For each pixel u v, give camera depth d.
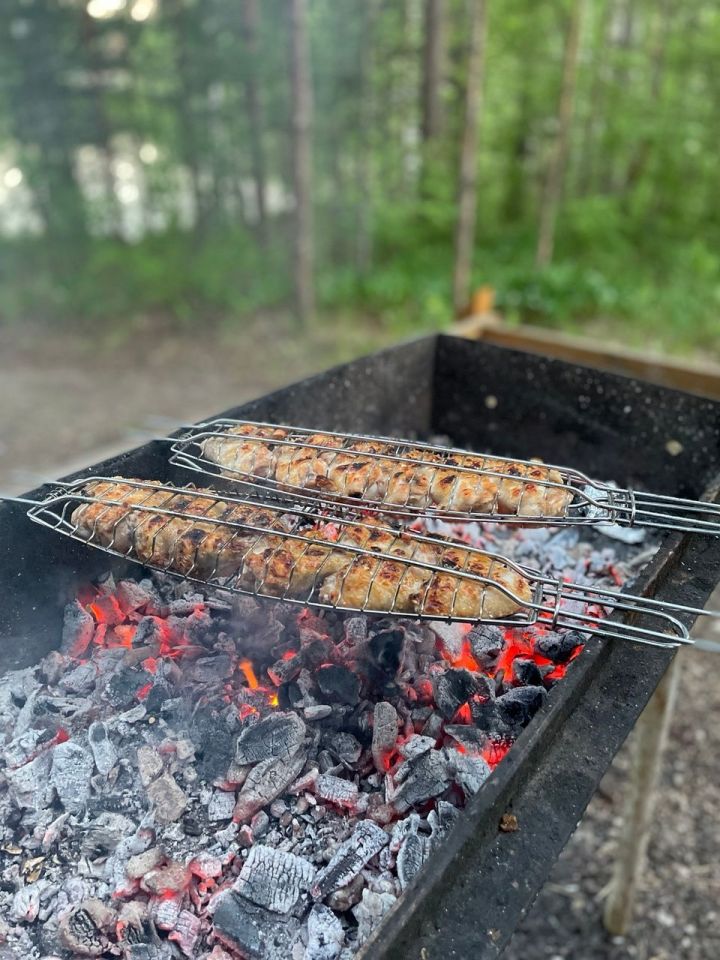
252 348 7.84
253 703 1.60
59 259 9.41
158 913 1.28
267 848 1.33
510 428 2.83
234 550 1.60
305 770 1.48
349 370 2.53
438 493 1.71
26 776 1.47
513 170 11.27
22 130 8.92
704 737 3.45
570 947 2.76
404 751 1.48
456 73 9.76
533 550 2.26
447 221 10.23
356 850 1.31
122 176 10.58
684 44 10.27
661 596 1.59
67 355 7.84
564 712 1.28
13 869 1.36
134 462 1.95
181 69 8.73
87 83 9.04
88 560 1.88
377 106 10.04
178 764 1.50
